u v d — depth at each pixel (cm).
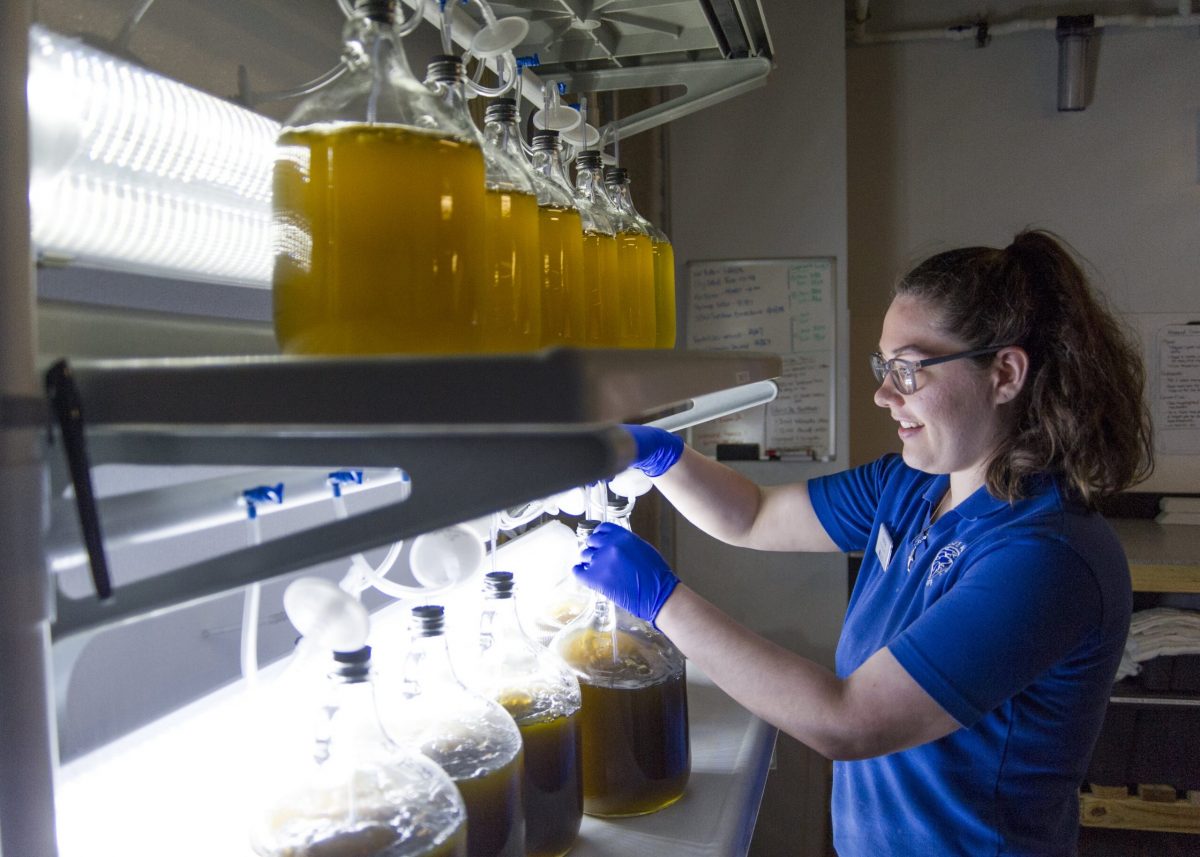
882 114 358
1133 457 132
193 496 63
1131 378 134
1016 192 353
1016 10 347
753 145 314
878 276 362
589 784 104
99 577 51
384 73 64
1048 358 128
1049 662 114
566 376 41
